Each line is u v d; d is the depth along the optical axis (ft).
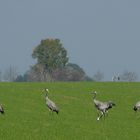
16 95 235.61
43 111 191.01
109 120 172.55
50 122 164.76
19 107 200.34
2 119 169.17
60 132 146.61
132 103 219.82
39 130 149.07
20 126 155.63
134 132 150.82
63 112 189.67
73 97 235.20
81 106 207.82
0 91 248.32
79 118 175.32
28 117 174.91
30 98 227.40
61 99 228.02
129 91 256.73
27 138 136.67
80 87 271.28
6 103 210.59
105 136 142.82
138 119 177.27
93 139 138.41
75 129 152.05
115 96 239.71
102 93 248.93
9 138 135.74
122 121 171.32
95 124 162.91
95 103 173.78
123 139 139.95
